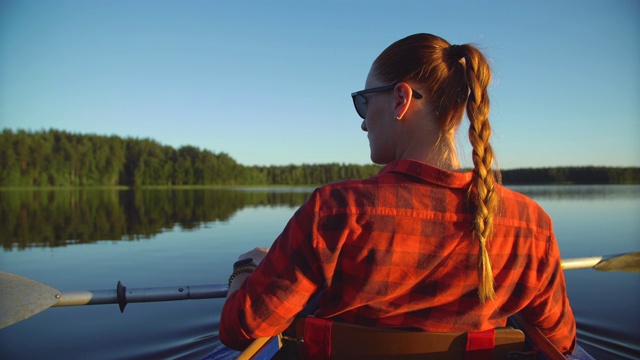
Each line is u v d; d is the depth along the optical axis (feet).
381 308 3.22
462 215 3.03
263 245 22.53
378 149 3.60
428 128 3.25
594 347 9.39
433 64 3.22
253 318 3.24
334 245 3.00
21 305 6.10
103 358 8.82
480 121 3.12
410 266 3.03
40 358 8.85
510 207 3.23
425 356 3.31
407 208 2.99
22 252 20.85
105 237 26.05
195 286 6.88
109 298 6.62
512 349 3.49
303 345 3.68
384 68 3.43
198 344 9.51
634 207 44.65
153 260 18.69
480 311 3.22
